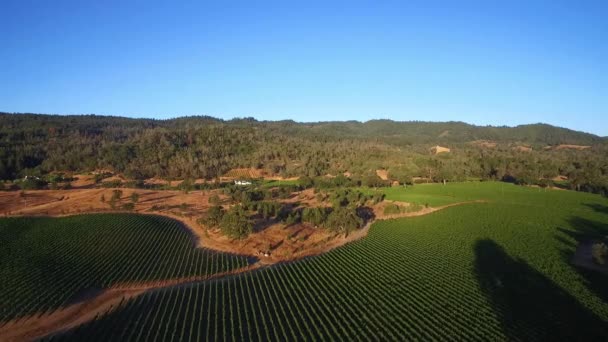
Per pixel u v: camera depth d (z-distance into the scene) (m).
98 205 123.62
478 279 63.06
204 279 67.31
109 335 48.44
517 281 61.59
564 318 49.44
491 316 50.81
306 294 58.78
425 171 170.88
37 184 143.25
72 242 85.56
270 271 69.50
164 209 121.56
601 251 67.19
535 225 93.31
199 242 89.50
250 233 87.88
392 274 66.25
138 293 61.50
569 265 67.44
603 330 46.19
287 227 99.38
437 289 59.72
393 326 48.72
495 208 111.25
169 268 71.94
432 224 98.50
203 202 132.25
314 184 161.75
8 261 72.81
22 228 95.25
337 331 47.56
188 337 47.31
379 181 156.00
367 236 90.62
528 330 46.88
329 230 93.50
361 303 55.25
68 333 49.59
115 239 88.44
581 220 96.38
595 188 136.38
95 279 66.38
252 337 46.84
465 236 86.88
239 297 58.66
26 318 53.78
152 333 48.44
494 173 172.25
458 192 136.25
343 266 70.69
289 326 48.84
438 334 46.53
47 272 68.50
